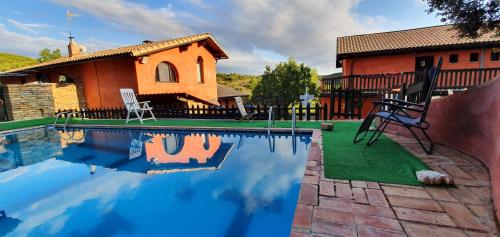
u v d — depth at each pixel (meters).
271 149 4.59
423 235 1.43
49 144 5.80
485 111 2.58
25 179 3.35
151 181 3.15
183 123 7.48
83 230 2.12
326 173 2.45
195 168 3.63
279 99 26.59
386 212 1.69
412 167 2.57
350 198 1.90
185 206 2.44
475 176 2.27
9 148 5.47
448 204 1.77
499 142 1.86
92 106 11.22
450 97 3.32
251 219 2.13
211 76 15.37
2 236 2.05
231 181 3.03
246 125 6.61
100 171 3.66
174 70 12.17
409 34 15.23
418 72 9.78
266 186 2.82
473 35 4.46
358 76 11.43
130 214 2.35
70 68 11.50
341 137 4.32
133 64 9.77
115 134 6.81
